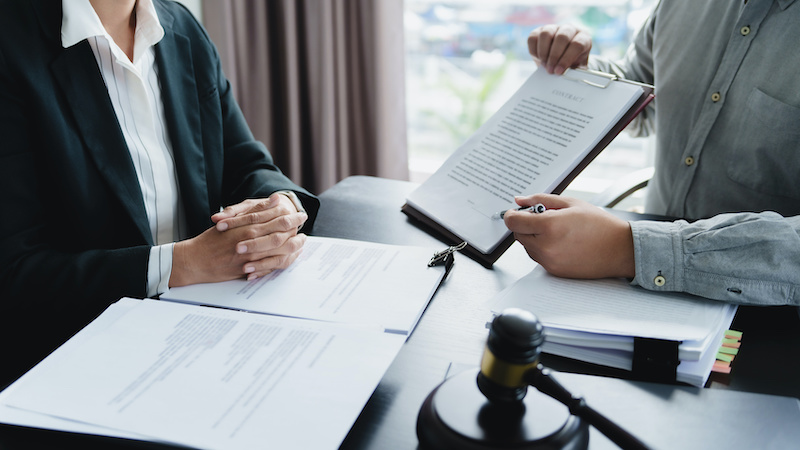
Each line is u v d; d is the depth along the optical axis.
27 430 0.52
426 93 2.63
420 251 0.88
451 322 0.71
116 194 0.92
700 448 0.49
